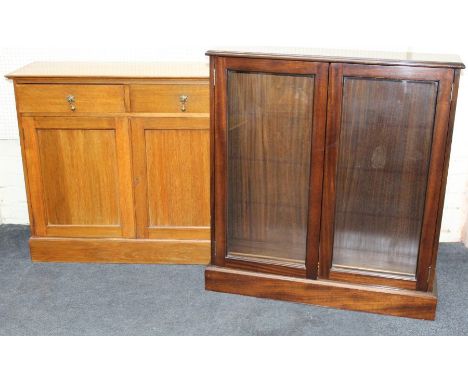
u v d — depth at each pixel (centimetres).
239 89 262
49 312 279
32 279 309
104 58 339
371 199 264
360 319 274
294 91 256
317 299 283
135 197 313
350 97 251
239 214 284
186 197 313
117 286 302
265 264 287
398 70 241
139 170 308
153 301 289
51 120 301
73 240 322
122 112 298
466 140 335
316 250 277
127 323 271
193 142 303
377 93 248
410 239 266
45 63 329
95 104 297
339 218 271
